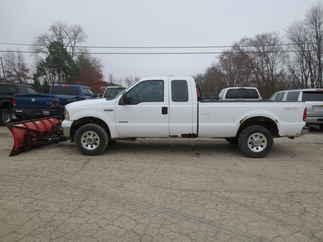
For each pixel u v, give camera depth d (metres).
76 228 2.61
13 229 2.58
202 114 5.43
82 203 3.21
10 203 3.20
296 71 40.50
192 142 7.36
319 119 9.09
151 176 4.28
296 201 3.28
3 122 10.72
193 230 2.57
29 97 9.52
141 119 5.48
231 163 5.10
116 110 5.50
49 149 6.33
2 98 10.59
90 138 5.67
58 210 3.01
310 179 4.14
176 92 5.45
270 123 5.67
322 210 3.02
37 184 3.88
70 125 5.59
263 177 4.24
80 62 50.81
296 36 37.00
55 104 9.55
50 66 47.22
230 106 5.41
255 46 45.53
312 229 2.59
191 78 5.47
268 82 44.09
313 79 36.59
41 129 6.45
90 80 51.19
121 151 6.15
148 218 2.82
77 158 5.43
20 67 53.16
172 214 2.92
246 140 5.50
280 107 5.39
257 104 5.41
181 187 3.78
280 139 7.98
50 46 47.47
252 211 3.00
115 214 2.92
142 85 5.49
